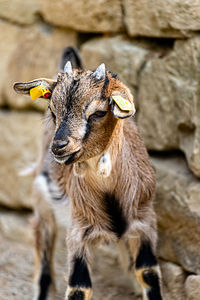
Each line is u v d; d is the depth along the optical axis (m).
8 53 12.91
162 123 9.88
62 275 11.34
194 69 9.23
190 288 9.21
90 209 8.55
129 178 8.46
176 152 10.09
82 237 8.70
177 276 9.62
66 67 7.73
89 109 7.35
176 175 9.66
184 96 9.35
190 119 9.30
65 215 9.84
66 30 11.80
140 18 10.01
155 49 10.15
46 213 10.66
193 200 9.32
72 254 8.67
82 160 7.62
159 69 9.76
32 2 12.37
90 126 7.42
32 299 10.48
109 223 8.63
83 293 8.46
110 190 8.38
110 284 10.87
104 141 7.65
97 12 10.81
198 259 9.31
